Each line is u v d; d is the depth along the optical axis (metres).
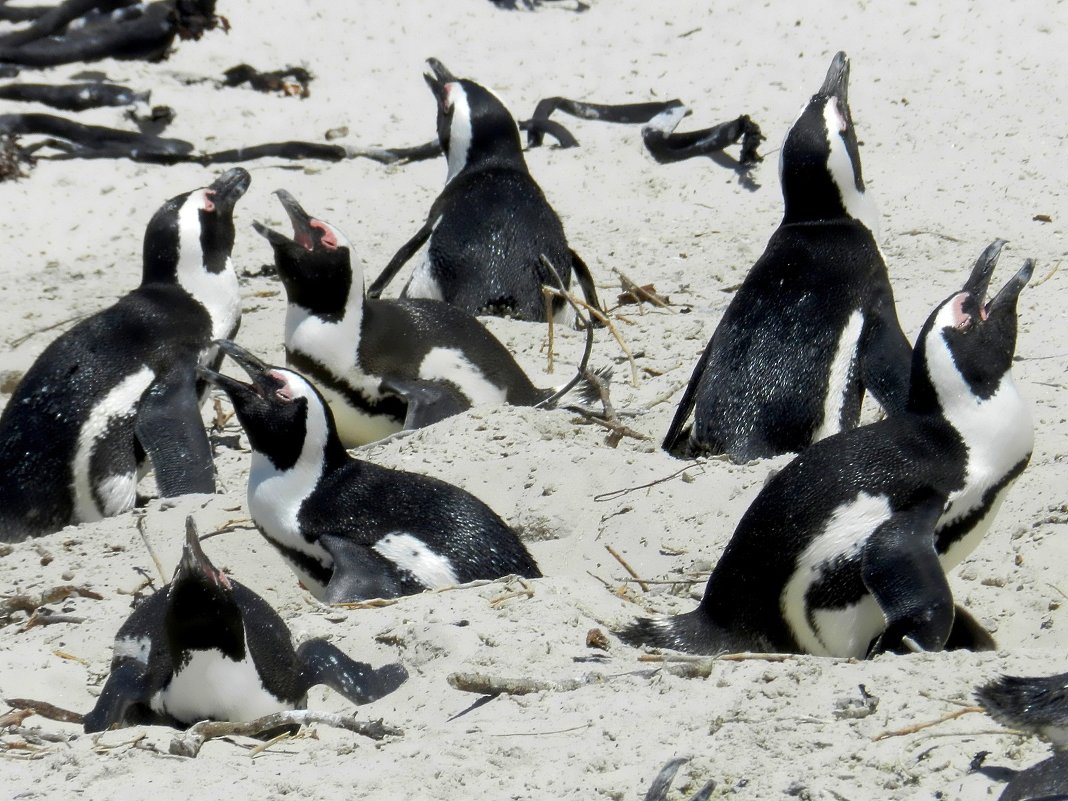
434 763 10.71
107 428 19.66
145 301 20.53
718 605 13.18
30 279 27.80
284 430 15.15
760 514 13.08
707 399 18.23
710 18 36.47
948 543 13.23
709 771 10.19
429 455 18.20
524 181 26.06
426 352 21.19
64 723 12.56
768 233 27.77
